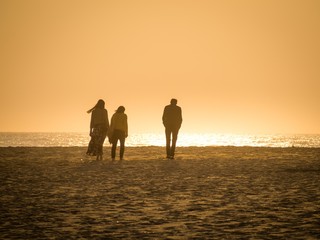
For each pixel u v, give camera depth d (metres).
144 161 63.66
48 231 22.61
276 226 23.56
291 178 44.12
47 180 42.53
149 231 22.58
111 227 23.45
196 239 21.05
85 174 47.47
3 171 50.31
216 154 79.31
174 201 31.16
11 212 27.28
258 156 74.31
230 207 28.83
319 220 24.91
